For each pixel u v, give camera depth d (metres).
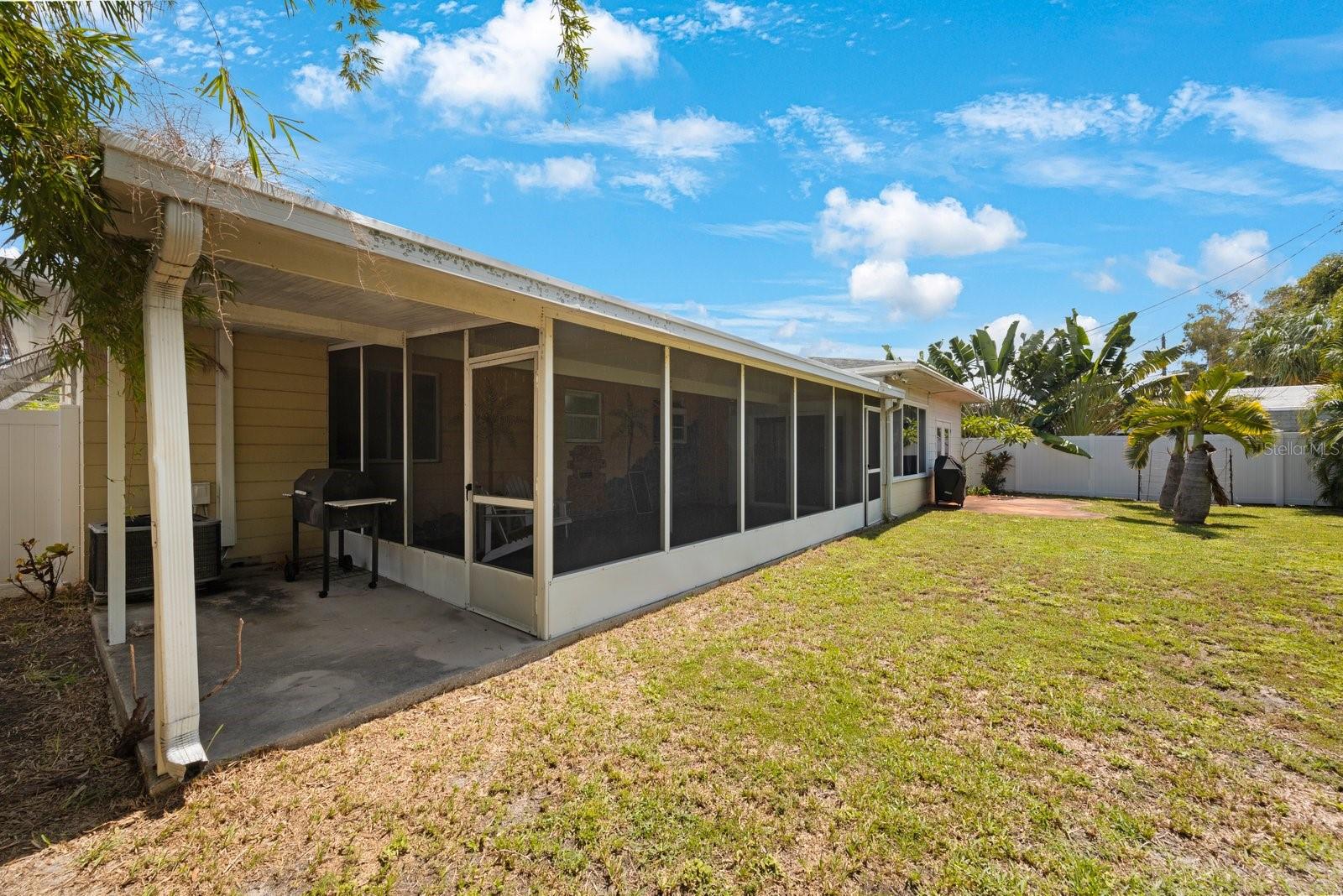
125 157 2.05
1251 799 2.42
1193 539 8.22
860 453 9.53
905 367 9.96
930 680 3.51
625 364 4.81
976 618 4.69
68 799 2.34
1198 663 3.78
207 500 5.47
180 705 2.41
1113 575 6.10
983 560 6.91
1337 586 5.57
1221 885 1.96
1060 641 4.17
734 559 6.16
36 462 5.14
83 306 2.87
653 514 5.11
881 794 2.42
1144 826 2.24
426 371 5.04
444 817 2.26
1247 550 7.38
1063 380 17.20
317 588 5.21
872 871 2.01
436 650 3.81
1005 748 2.78
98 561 4.55
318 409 6.25
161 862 2.00
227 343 5.56
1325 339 12.15
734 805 2.34
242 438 5.73
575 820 2.24
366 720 2.99
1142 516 10.82
